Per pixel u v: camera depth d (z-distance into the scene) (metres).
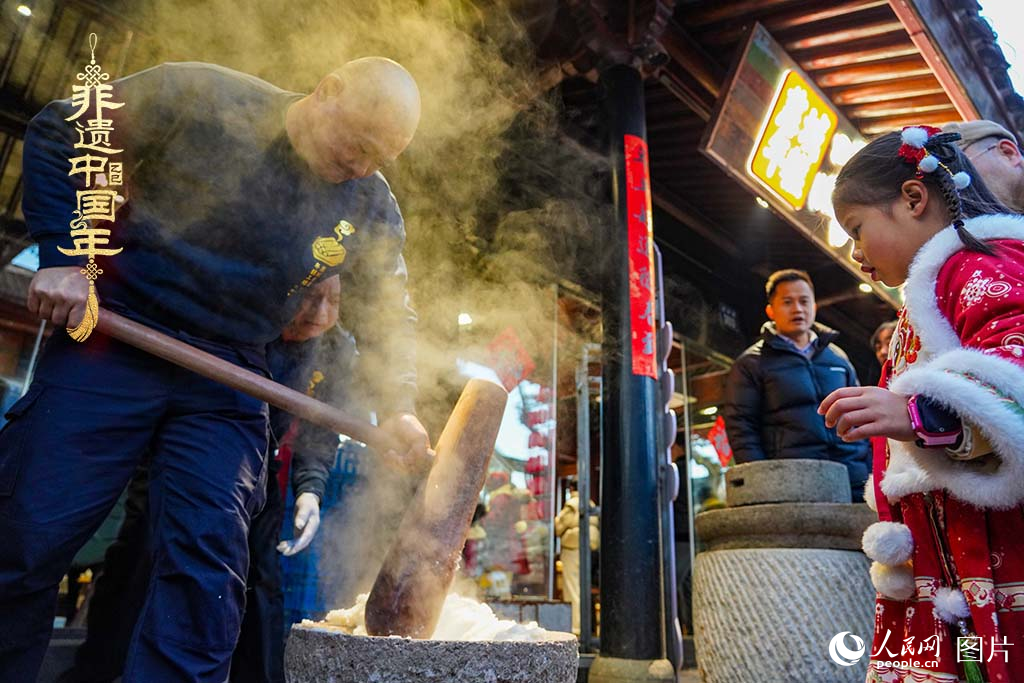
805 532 3.05
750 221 6.96
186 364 1.64
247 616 2.34
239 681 2.33
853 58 4.95
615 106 4.35
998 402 1.12
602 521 3.78
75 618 2.88
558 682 1.22
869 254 1.48
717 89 4.96
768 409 3.83
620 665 3.46
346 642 1.16
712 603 3.08
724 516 3.24
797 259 7.47
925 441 1.20
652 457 3.78
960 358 1.18
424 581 1.28
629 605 3.55
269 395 1.69
